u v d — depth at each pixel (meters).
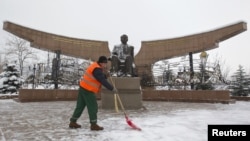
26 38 15.70
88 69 4.80
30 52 31.45
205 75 15.50
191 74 15.77
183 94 14.19
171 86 16.34
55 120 5.95
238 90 17.97
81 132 4.41
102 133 4.30
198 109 9.11
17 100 12.92
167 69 17.23
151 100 15.11
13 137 3.99
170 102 13.75
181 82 15.95
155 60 18.11
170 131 4.47
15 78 17.03
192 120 5.94
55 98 13.79
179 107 10.10
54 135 4.14
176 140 3.77
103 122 5.62
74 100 14.46
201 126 5.02
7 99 14.73
